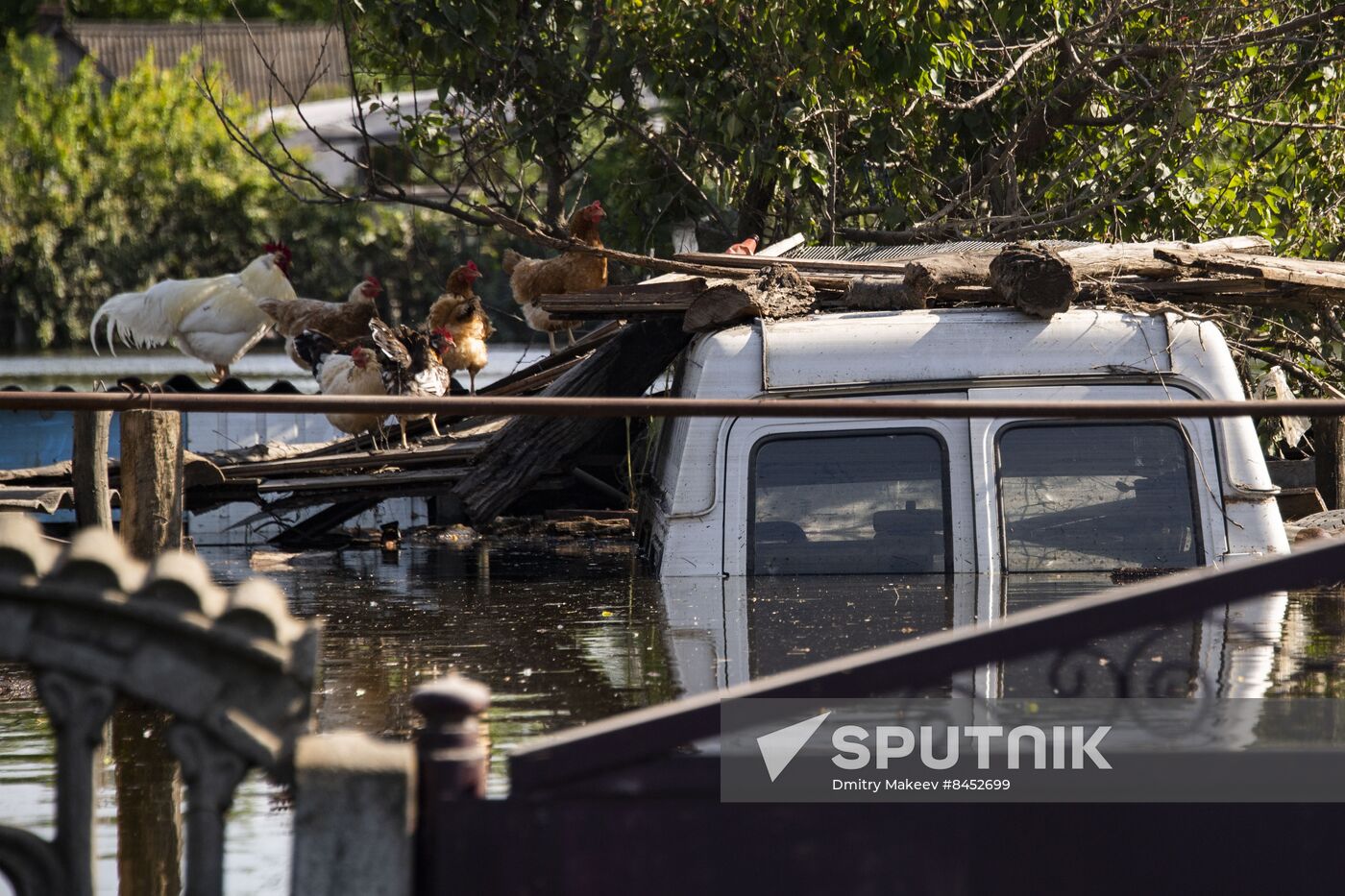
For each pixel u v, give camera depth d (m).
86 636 7.20
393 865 6.96
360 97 40.31
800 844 7.40
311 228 107.31
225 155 112.44
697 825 7.34
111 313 37.69
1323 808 7.75
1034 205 34.44
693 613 13.75
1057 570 15.76
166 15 166.12
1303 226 34.88
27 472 22.23
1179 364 16.09
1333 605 13.75
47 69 125.56
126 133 111.62
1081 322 16.23
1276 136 36.66
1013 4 33.56
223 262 110.19
